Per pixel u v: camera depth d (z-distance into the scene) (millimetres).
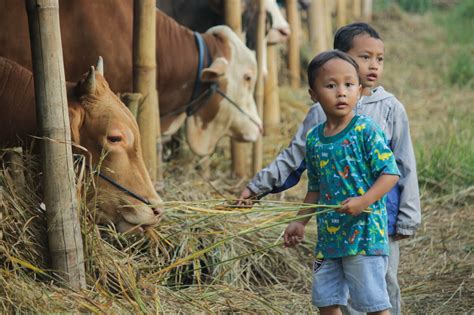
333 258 4512
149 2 6395
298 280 6168
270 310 5359
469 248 6895
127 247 5453
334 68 4398
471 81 13531
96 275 5164
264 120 10094
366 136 4426
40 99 4793
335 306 4582
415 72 14391
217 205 5742
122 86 7004
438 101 12562
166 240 5602
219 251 5883
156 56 7418
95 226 5113
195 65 7676
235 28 8492
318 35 13219
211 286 5535
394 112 4852
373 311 4406
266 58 9961
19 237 4941
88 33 6766
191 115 7961
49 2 4715
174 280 5684
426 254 6812
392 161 4391
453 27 17953
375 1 20203
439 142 9648
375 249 4410
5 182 5090
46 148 4836
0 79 5309
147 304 4996
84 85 5148
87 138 5195
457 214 7844
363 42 4816
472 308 5602
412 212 4770
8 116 5285
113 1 6895
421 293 5926
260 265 6105
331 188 4488
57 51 4770
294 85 12305
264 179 4926
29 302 4590
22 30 6434
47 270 4941
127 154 5238
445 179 8578
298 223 4711
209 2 8820
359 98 4883
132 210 5281
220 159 9164
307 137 4617
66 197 4883
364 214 4422
